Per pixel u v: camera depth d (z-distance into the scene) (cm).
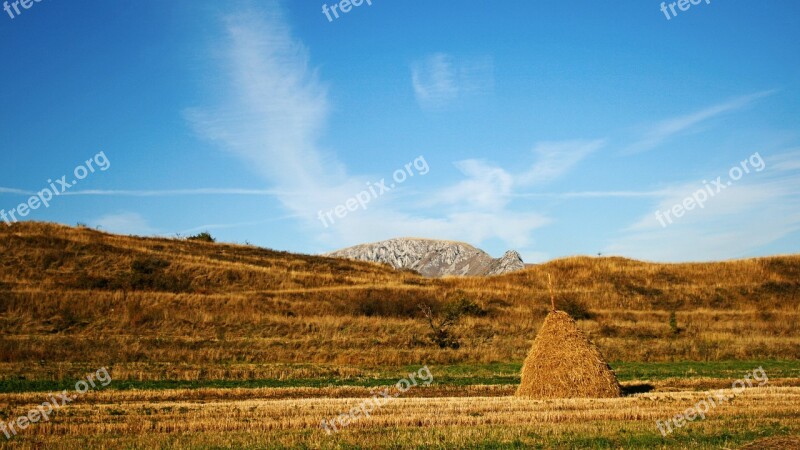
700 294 7994
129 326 5094
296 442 1709
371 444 1688
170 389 2759
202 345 4506
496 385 2992
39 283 6222
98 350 4091
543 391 2453
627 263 9281
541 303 7019
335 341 4800
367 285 7400
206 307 5744
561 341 2488
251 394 2681
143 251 7681
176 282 6831
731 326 6047
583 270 8800
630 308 7450
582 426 1877
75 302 5400
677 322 6362
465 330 5434
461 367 3866
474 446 1666
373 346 4769
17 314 5094
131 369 3397
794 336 5638
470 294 7081
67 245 7356
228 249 9300
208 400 2509
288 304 6141
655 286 8306
